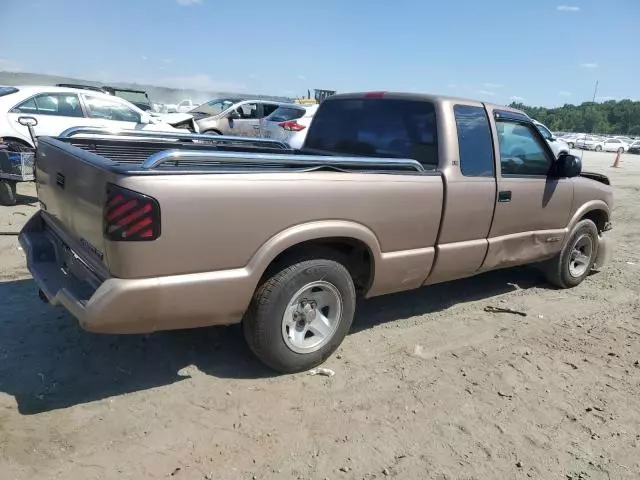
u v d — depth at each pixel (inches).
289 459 112.5
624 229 393.1
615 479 114.3
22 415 120.2
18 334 156.9
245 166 139.3
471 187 173.0
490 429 128.3
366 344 168.4
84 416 121.5
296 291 138.1
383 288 160.9
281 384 140.6
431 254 167.3
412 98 178.5
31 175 326.3
